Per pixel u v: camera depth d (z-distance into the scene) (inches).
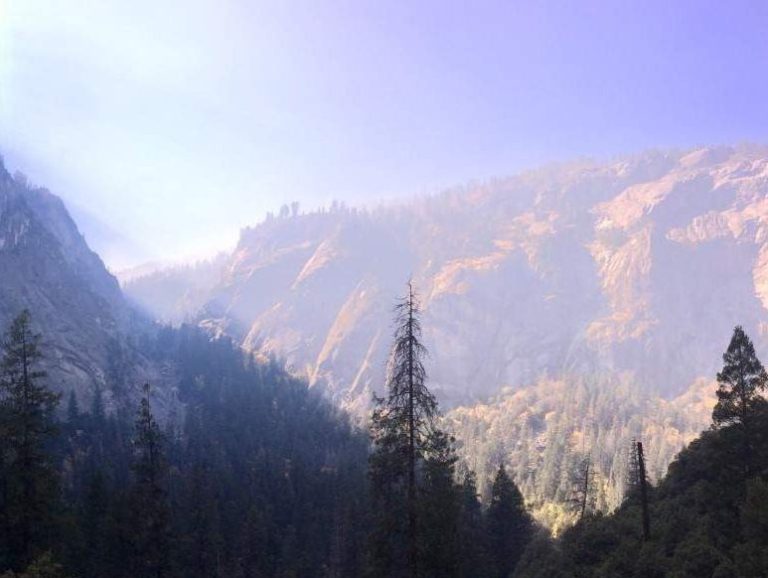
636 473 2551.7
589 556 1840.6
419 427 1088.2
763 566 1168.8
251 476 4234.7
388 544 1092.5
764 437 1501.0
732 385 1577.3
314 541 3398.1
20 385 1261.1
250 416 6072.8
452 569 1128.2
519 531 2659.9
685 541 1469.0
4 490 1222.3
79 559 1763.0
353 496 3481.8
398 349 1088.2
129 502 1653.5
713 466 1624.0
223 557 2827.3
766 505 1250.0
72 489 3582.7
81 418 5024.6
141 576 1581.0
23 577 935.7
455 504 1197.7
